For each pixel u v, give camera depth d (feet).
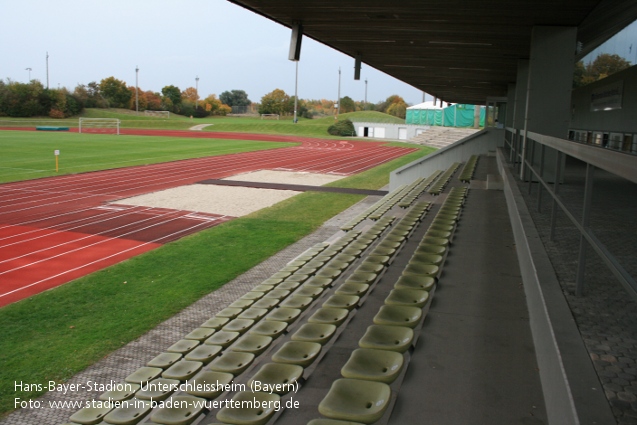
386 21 34.40
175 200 68.90
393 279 22.89
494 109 101.04
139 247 45.24
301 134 256.93
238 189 79.46
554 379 9.89
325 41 43.45
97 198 69.10
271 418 12.59
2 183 78.89
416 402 11.55
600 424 7.32
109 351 25.03
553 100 34.60
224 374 16.37
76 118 296.92
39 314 29.84
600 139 48.26
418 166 79.77
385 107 457.27
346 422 10.84
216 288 34.27
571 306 11.92
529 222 21.47
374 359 13.09
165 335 26.94
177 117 353.92
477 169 65.72
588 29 38.06
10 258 41.60
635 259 16.14
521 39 39.65
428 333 15.05
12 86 278.26
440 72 67.36
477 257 23.13
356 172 107.04
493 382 12.30
